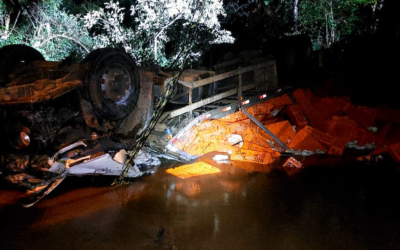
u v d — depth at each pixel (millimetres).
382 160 7652
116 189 6141
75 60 11445
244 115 8406
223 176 6766
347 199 5699
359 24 18109
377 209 5344
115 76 6012
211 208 5363
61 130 5797
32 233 4676
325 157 8023
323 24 19125
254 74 8797
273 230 4715
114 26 11969
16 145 5730
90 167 6129
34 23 12328
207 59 11039
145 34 12344
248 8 19719
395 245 4383
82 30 12375
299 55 10914
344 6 18344
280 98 9289
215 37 12875
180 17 12398
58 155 5723
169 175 6828
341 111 9820
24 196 5879
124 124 6812
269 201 5613
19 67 6797
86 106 5848
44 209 5375
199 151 7676
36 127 5520
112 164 6277
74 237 4574
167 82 6934
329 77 12203
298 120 9070
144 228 4785
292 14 19312
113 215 5164
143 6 12203
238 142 8039
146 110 6785
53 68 6402
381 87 12703
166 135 7180
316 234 4621
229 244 4391
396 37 13844
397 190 6070
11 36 11266
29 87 5727
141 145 6613
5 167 5938
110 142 6285
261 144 8219
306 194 5887
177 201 5617
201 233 4645
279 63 10344
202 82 7273
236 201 5609
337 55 13648
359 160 7742
